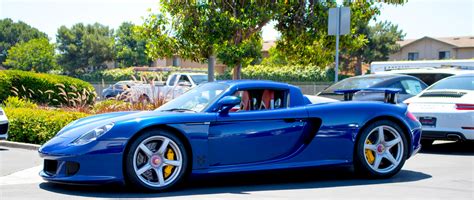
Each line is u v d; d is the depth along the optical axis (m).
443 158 8.94
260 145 6.41
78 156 5.79
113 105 13.27
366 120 6.81
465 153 9.57
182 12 14.26
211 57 14.73
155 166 6.00
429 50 58.00
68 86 18.78
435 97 9.70
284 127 6.52
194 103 6.55
